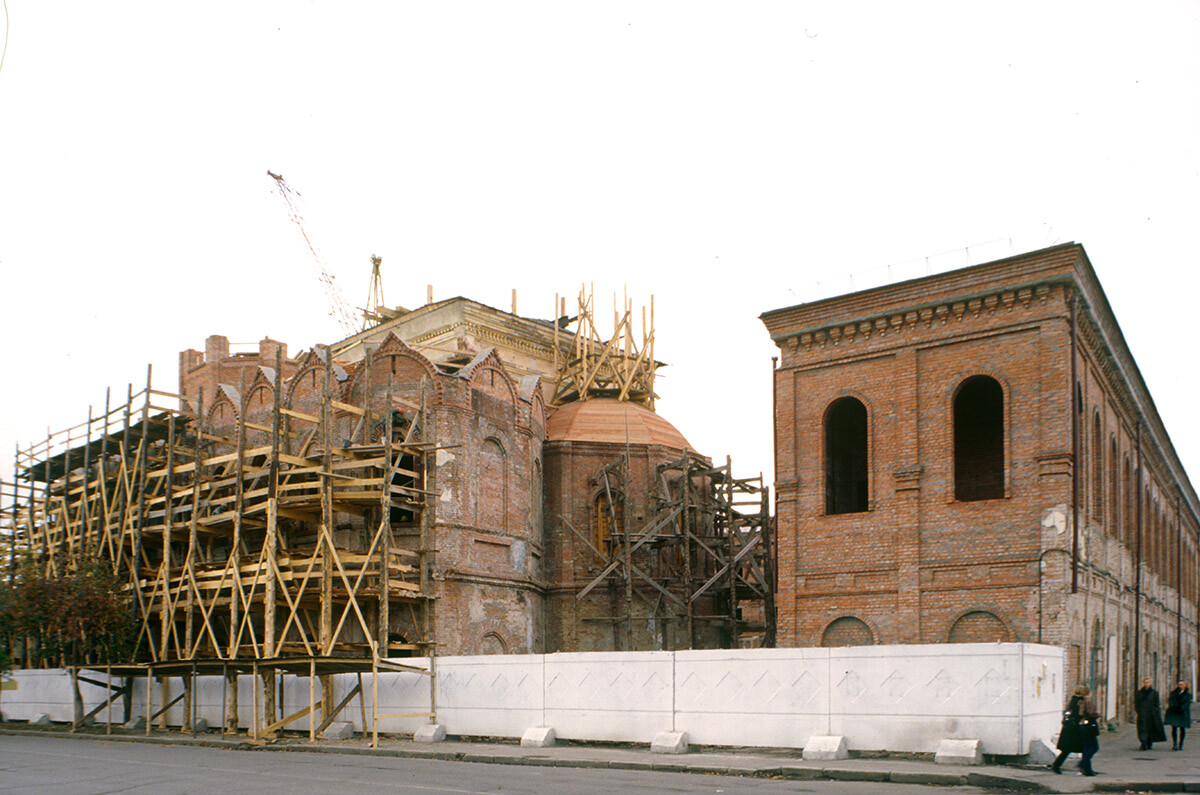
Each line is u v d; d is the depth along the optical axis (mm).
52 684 39906
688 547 46750
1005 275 32500
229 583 37125
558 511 49000
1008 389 32188
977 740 20891
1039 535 30969
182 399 44812
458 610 40281
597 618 47844
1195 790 18500
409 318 56781
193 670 32219
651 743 24797
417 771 21219
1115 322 36969
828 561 34750
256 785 18422
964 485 39562
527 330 57312
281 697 32344
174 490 42469
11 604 40781
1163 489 55062
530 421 46375
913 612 32594
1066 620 30125
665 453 50750
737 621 47719
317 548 35875
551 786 18000
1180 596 58562
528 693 27266
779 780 19547
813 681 22984
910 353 34062
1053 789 18219
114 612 40188
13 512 50312
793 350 36625
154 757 24969
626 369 57000
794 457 36000
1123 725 37719
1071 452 30984
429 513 39969
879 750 21953
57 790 18047
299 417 37812
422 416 40281
